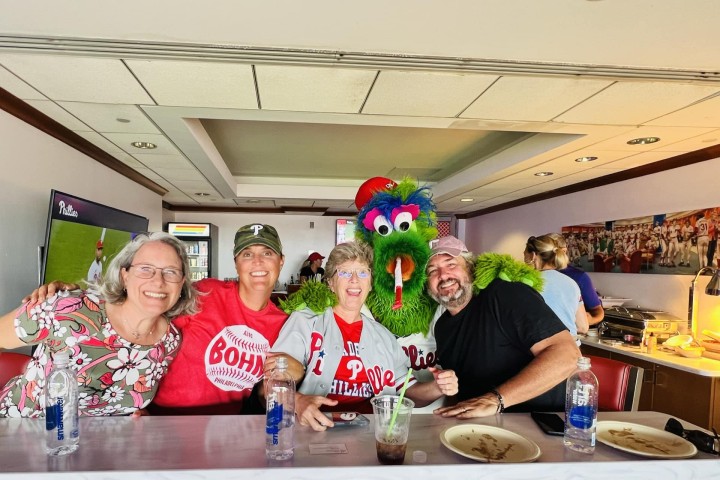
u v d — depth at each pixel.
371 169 5.55
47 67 1.99
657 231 3.68
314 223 8.27
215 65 1.98
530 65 2.00
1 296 2.38
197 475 0.83
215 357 1.58
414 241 1.59
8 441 0.97
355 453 0.95
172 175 4.65
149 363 1.32
